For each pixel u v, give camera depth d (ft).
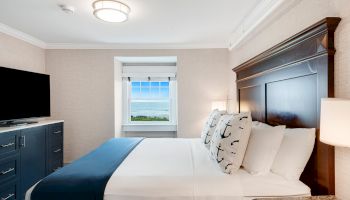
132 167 5.59
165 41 11.89
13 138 8.16
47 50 12.47
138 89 14.55
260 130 5.50
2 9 7.67
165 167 5.62
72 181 4.71
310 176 4.98
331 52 4.37
